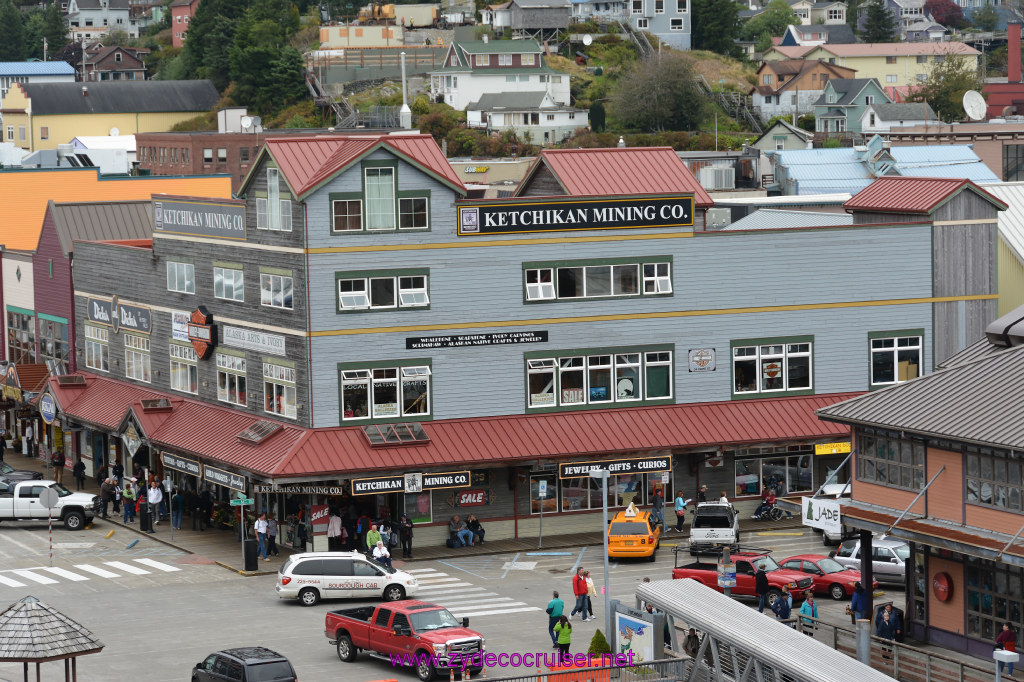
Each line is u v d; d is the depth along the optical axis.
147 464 103.88
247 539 85.69
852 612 68.19
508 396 89.06
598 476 65.81
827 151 181.88
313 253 84.88
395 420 87.00
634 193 91.94
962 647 63.97
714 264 92.25
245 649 58.59
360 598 75.75
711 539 79.31
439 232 87.00
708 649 58.47
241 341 92.12
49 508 85.06
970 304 97.12
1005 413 60.50
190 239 96.94
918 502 63.56
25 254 122.31
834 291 94.38
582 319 90.06
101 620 72.44
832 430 92.44
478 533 88.06
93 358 112.94
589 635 69.00
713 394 92.75
